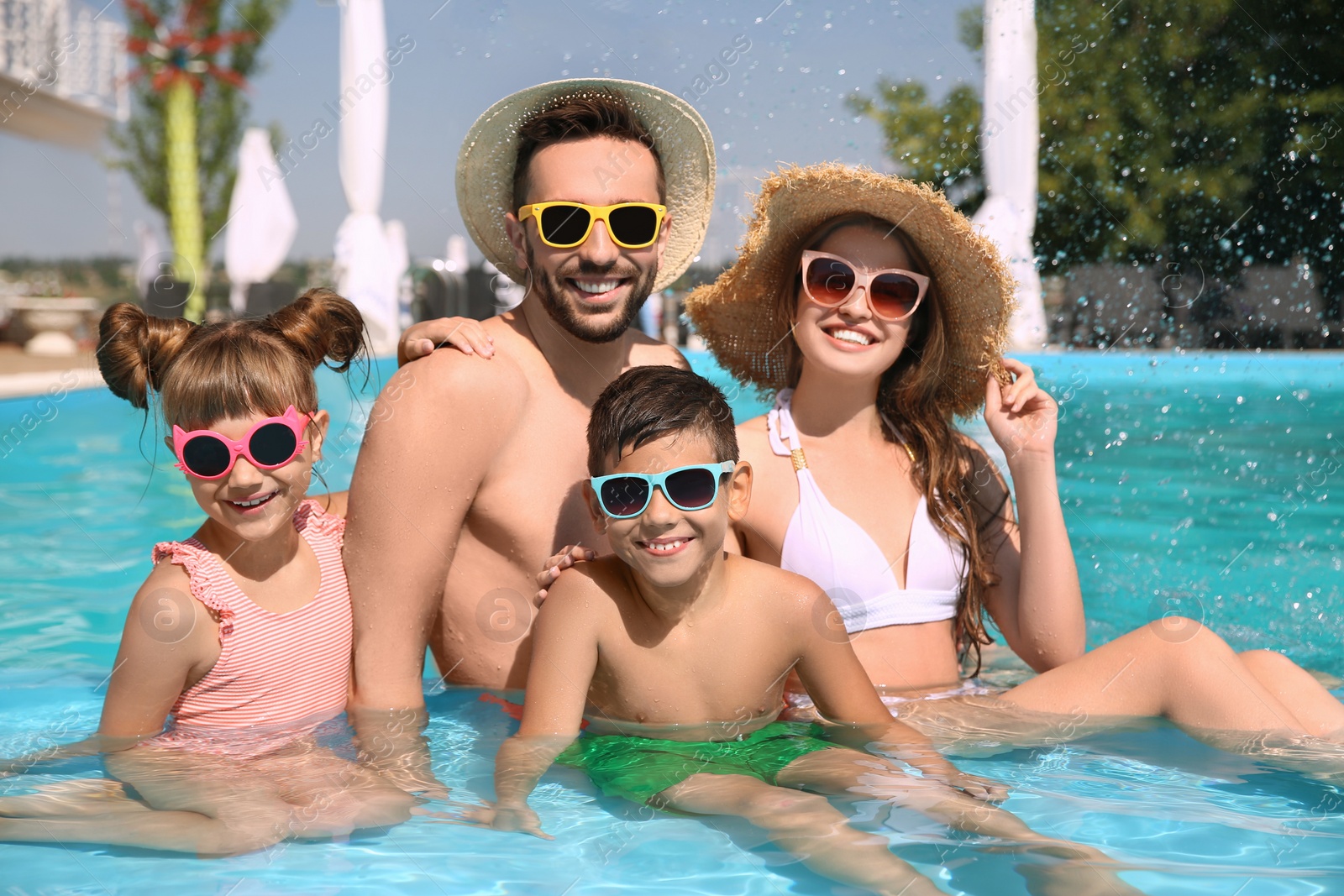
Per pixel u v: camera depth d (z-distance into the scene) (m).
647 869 1.56
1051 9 10.27
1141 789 1.86
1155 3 10.02
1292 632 2.91
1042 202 10.50
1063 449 5.71
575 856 1.61
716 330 3.03
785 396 2.76
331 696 2.33
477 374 2.32
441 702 2.41
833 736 2.18
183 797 1.83
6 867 1.57
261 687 2.24
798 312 2.60
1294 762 1.99
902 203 2.54
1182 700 2.10
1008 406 2.55
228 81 14.95
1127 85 10.20
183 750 2.08
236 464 2.14
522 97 2.63
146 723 2.17
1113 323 10.27
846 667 2.23
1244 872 1.52
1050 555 2.51
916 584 2.52
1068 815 1.74
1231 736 2.05
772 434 2.65
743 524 2.60
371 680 2.35
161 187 15.06
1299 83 9.68
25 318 12.31
